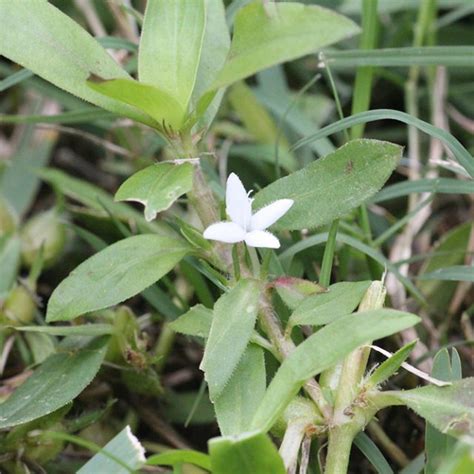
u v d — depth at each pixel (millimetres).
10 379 278
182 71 245
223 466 223
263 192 249
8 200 329
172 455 227
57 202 319
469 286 295
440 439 240
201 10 246
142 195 237
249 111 324
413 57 285
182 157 250
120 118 318
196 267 269
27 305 292
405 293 299
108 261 250
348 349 226
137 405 284
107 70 250
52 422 260
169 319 283
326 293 243
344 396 237
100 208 308
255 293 240
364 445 248
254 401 236
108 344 264
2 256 305
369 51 287
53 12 250
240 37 237
